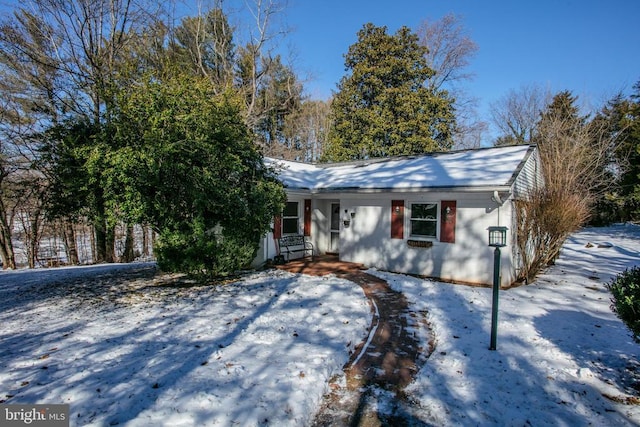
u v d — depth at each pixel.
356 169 14.04
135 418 3.10
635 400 3.62
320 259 12.26
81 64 15.07
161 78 8.88
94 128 8.52
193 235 8.28
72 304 7.35
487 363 4.46
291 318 6.07
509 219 8.68
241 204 8.52
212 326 5.65
